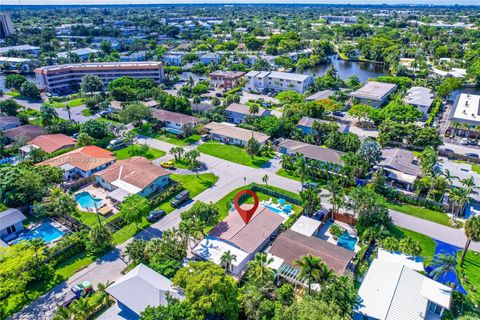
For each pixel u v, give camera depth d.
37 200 82.50
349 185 91.75
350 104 159.00
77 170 98.88
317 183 94.12
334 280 50.00
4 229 72.00
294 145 111.06
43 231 75.00
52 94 177.00
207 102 164.25
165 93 159.00
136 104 133.38
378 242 67.94
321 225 75.88
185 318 46.25
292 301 54.62
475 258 67.06
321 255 62.44
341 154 102.25
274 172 101.00
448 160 107.19
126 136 117.56
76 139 118.00
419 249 62.91
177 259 63.66
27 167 92.62
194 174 99.50
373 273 57.25
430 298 52.47
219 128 125.69
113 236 73.12
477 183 90.25
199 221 66.25
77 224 75.81
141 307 50.34
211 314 50.84
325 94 162.50
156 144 120.19
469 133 123.88
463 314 53.72
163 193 87.31
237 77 189.62
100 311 54.88
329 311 45.06
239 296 52.25
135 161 98.50
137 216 71.44
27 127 123.50
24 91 166.50
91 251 68.75
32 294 58.41
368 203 72.50
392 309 50.47
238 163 106.50
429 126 132.12
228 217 75.00
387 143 115.06
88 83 173.50
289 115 134.50
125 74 194.75
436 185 86.25
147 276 55.47
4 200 79.88
